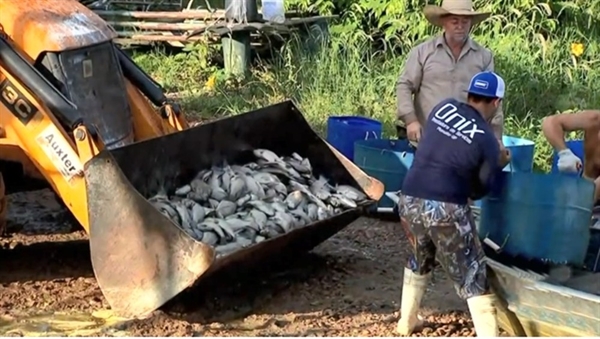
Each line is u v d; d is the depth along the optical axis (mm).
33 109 5727
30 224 7402
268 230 5723
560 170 5781
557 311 4840
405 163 7523
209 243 5520
